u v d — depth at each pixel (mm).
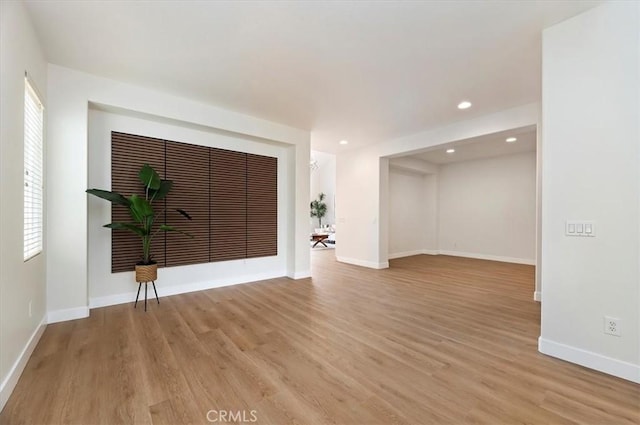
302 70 2961
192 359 2215
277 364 2152
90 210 3395
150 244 3834
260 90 3430
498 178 7199
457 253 7980
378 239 6047
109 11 2100
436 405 1702
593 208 2082
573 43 2162
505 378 1981
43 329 2668
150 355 2270
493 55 2682
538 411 1649
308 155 5133
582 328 2137
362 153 6352
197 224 4258
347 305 3570
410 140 5293
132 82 3244
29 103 2371
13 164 1881
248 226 4816
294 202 5051
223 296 3951
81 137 3008
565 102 2199
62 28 2297
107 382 1901
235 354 2303
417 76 3072
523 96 3562
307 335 2676
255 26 2273
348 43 2496
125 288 3641
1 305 1681
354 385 1897
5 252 1743
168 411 1637
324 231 11984
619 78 1978
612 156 2004
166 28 2301
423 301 3744
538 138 3738
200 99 3705
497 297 3936
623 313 1967
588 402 1725
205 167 4320
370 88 3357
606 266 2031
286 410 1655
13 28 1859
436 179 8328
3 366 1708
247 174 4789
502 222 7125
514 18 2176
